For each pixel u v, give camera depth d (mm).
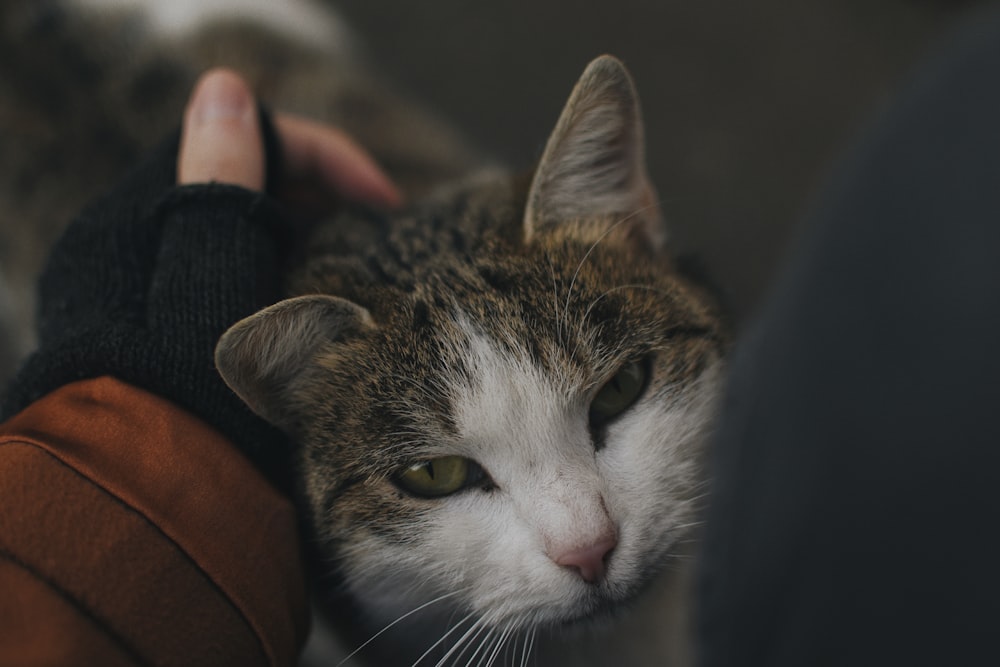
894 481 246
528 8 700
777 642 267
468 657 351
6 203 470
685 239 614
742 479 284
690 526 333
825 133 646
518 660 356
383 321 321
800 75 666
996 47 251
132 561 266
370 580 332
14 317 512
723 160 643
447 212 362
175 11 501
